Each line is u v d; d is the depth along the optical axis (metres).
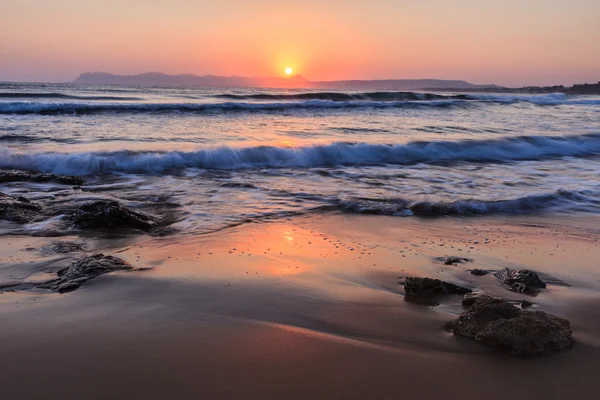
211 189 8.83
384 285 4.59
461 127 18.31
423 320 3.82
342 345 3.36
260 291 4.34
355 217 7.19
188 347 3.25
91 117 18.47
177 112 21.00
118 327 3.52
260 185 9.23
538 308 4.09
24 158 10.28
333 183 9.55
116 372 2.90
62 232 6.15
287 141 13.56
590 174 10.95
